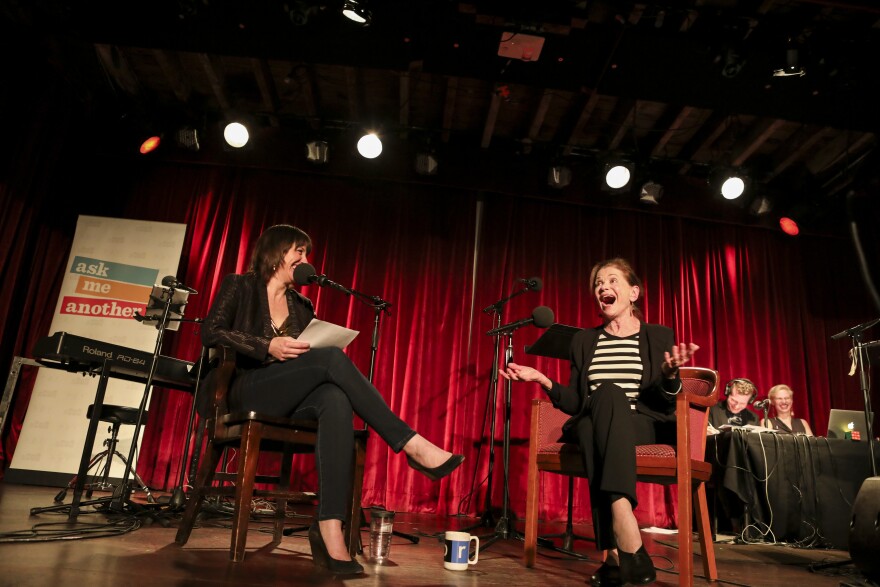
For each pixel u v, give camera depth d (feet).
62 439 14.84
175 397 16.14
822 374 18.29
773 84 14.08
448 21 13.25
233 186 18.10
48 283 16.46
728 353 18.10
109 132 17.51
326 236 17.85
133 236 16.66
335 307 17.22
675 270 18.53
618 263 8.11
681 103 14.83
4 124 14.21
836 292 18.92
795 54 13.01
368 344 17.01
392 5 13.00
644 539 12.21
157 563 5.17
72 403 15.16
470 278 17.79
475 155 18.26
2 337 14.99
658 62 13.84
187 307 16.78
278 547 6.78
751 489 12.99
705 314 18.38
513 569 6.96
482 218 18.43
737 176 17.34
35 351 9.53
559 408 7.43
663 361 6.95
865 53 13.16
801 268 19.06
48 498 11.14
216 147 17.76
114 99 17.15
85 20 13.85
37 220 15.90
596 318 17.79
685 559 6.08
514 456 16.35
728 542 12.75
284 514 7.36
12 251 15.05
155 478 15.44
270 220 17.90
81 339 9.41
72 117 16.76
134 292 16.21
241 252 17.39
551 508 16.19
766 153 18.31
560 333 9.38
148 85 17.30
